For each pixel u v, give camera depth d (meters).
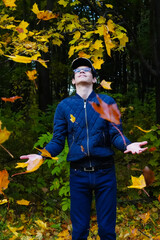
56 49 7.68
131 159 3.83
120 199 3.81
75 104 1.86
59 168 2.86
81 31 1.99
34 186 3.62
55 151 1.85
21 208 3.47
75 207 1.82
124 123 4.92
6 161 3.78
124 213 3.35
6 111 4.55
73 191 1.83
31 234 2.83
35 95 5.88
